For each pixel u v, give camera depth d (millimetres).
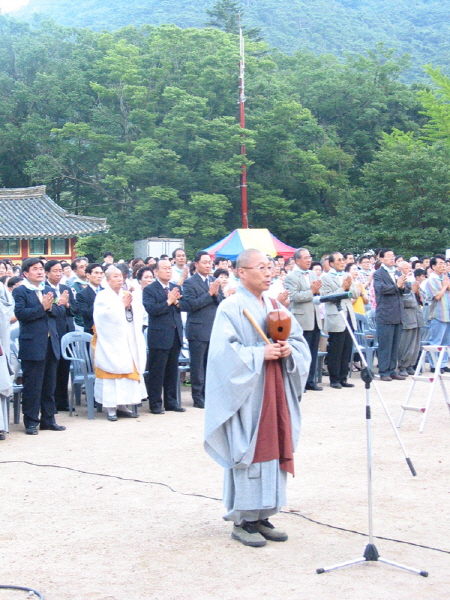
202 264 9828
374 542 4742
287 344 4688
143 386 9305
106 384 8898
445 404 9547
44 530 5051
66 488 6020
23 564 4457
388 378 11680
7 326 7852
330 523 5102
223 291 10055
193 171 41281
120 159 39656
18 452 7289
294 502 5574
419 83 50844
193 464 6730
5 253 34406
